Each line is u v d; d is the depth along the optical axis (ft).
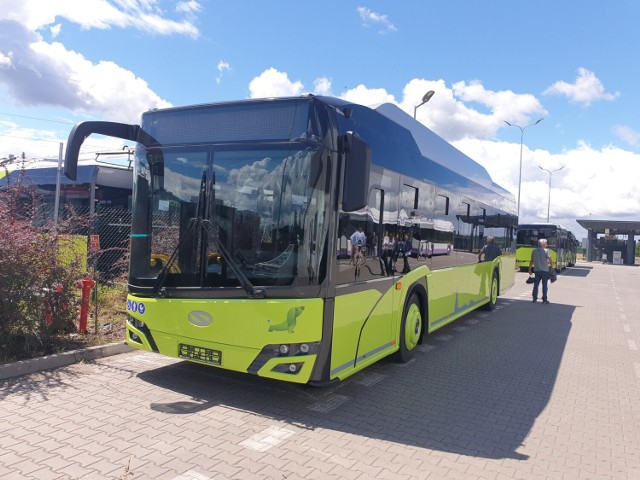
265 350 15.20
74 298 21.85
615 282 90.74
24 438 13.25
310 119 15.49
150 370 19.58
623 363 25.34
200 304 15.92
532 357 25.79
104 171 36.63
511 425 16.20
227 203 16.06
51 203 38.24
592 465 13.53
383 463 12.97
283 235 15.37
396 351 21.95
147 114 17.76
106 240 33.53
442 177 26.81
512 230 48.26
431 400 18.22
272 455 13.05
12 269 19.43
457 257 29.66
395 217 20.63
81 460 12.17
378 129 19.43
